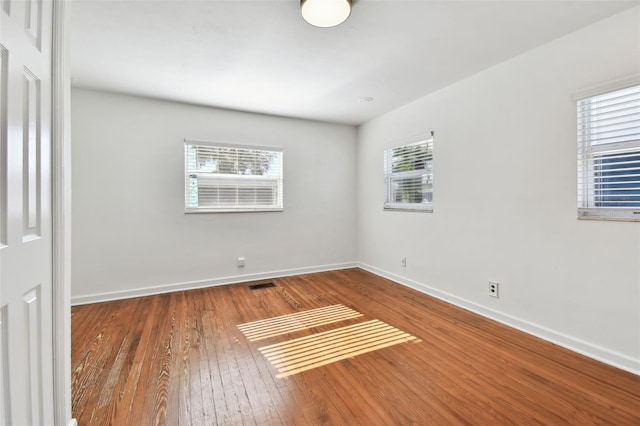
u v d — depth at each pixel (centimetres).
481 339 234
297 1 178
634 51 183
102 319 275
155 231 352
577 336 213
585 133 209
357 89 321
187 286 369
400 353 213
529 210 242
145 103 344
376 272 438
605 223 199
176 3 179
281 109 388
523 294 247
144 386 176
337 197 468
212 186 383
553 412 153
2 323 85
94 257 324
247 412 155
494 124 267
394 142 392
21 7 96
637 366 185
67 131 131
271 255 420
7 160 88
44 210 113
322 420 149
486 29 208
